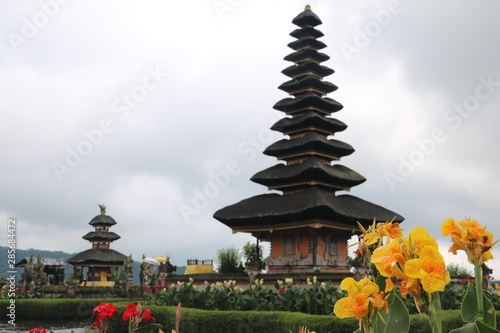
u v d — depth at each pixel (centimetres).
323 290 1928
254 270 2945
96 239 6512
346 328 1524
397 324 332
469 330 306
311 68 3791
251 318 1775
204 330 1870
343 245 3531
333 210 3047
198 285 3036
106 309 709
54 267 6669
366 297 292
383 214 3494
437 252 276
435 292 280
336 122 3728
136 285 4972
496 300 2123
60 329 2795
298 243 3353
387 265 288
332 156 3691
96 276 6250
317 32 3894
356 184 3709
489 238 328
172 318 1997
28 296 4384
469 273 3341
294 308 1959
